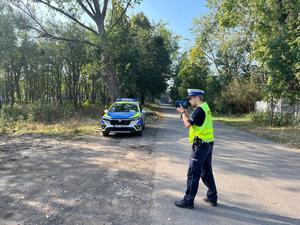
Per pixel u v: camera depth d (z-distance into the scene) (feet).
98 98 191.83
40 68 146.82
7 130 58.65
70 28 121.49
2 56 107.45
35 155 35.24
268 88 72.79
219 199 20.59
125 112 52.90
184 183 23.95
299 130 65.51
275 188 23.21
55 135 52.39
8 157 34.06
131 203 19.57
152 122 83.76
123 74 129.08
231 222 16.81
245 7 87.30
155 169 28.45
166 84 183.52
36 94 164.25
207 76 168.55
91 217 17.34
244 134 59.31
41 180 24.79
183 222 16.69
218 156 35.58
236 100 129.18
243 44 142.92
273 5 76.64
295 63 64.54
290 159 34.45
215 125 82.43
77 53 130.93
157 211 18.25
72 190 22.18
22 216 17.51
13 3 84.17
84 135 52.54
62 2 86.38
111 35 92.32
